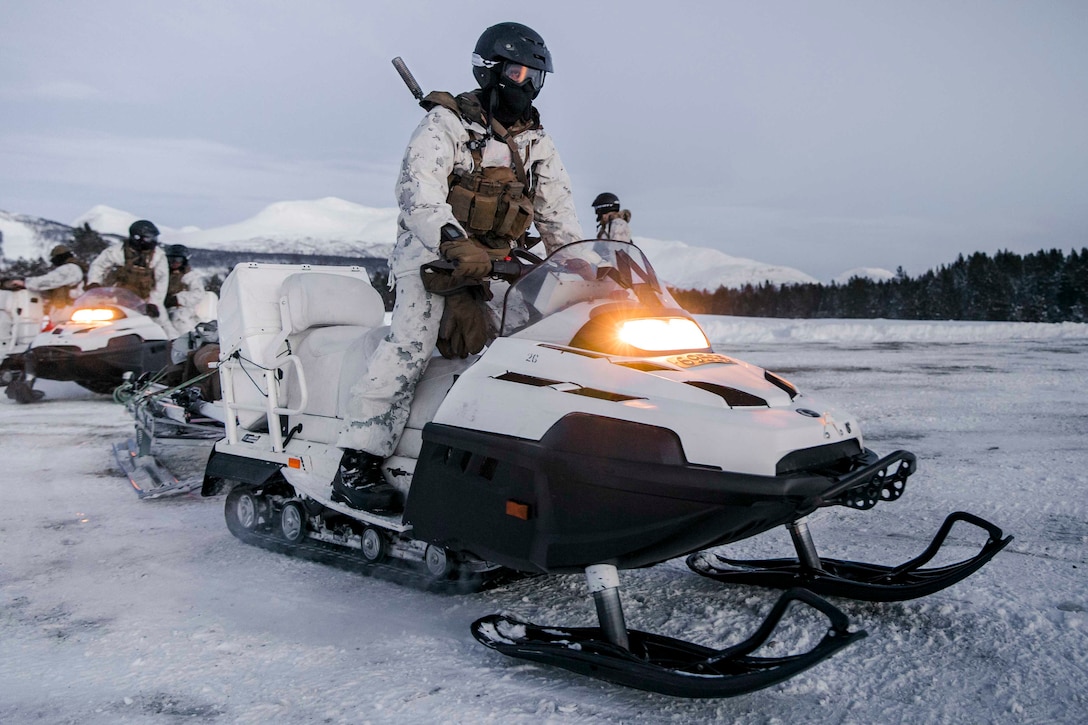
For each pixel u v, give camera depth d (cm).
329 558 422
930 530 463
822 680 283
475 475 325
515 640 301
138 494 572
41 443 764
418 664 303
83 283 1172
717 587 381
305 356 451
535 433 307
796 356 1519
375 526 394
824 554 425
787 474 274
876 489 295
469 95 388
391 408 390
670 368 314
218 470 475
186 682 289
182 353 661
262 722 259
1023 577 377
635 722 257
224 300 486
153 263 1022
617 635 286
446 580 369
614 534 288
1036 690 270
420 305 380
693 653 277
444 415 342
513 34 383
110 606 369
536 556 304
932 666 290
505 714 263
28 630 341
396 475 393
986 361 1411
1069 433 749
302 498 435
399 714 263
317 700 274
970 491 546
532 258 396
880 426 795
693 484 274
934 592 334
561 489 296
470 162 386
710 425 279
